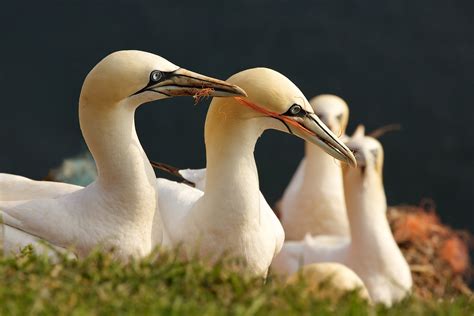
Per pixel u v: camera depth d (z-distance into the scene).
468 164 30.73
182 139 29.17
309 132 11.56
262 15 33.28
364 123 31.80
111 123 10.71
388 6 34.47
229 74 32.25
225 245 11.27
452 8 34.91
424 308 8.97
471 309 9.20
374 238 16.44
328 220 19.16
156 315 8.11
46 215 10.74
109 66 10.68
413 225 20.05
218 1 33.28
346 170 16.83
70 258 10.09
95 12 32.09
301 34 33.16
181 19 32.72
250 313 8.30
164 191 11.92
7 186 11.38
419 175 30.34
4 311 8.10
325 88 32.38
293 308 8.49
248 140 11.35
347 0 34.31
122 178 10.74
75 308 8.19
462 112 32.06
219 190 11.24
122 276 8.82
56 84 30.20
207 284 8.84
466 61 33.47
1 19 31.39
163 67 10.80
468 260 21.97
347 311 8.55
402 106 32.16
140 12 32.44
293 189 19.81
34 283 8.54
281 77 11.49
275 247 11.77
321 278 9.48
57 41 31.28
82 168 18.55
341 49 33.09
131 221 10.80
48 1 31.91
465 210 29.66
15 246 10.65
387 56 33.19
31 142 28.70
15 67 30.38
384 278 16.30
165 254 9.63
